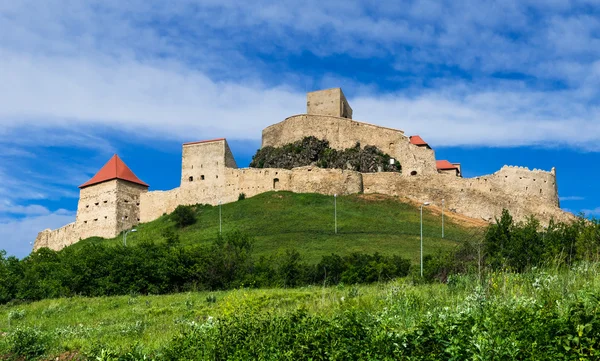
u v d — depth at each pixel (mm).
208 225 94125
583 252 29609
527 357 13164
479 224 90438
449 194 99750
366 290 32312
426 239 79062
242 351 17219
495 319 15039
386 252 72250
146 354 19484
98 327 29547
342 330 16219
